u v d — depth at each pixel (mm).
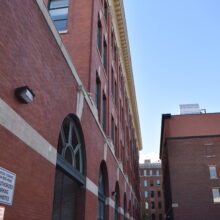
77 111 11195
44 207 7727
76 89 11234
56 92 9070
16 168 6383
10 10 6426
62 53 9727
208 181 41844
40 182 7551
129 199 32031
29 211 6879
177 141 44938
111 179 18828
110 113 20547
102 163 16891
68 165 10242
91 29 15836
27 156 6918
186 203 41125
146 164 95125
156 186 92375
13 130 6336
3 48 6078
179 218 40469
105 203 17141
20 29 6859
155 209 89938
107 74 20391
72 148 11195
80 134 12148
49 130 8359
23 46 6969
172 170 43250
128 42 31406
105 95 19234
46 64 8352
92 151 13609
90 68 14734
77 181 11602
